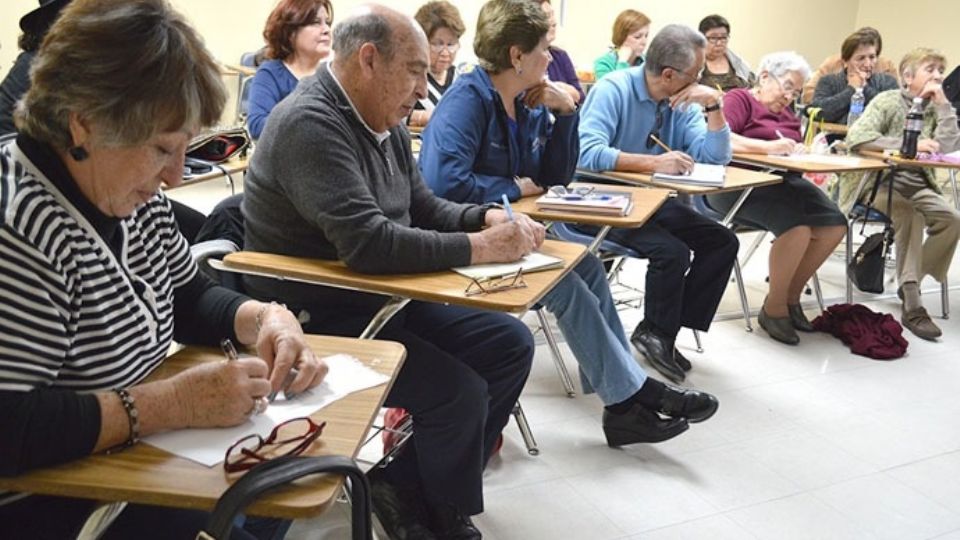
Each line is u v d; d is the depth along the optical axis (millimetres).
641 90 2967
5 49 4812
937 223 3584
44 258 859
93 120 853
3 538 930
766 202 3299
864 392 2846
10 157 896
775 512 2061
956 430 2584
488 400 1707
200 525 1031
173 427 921
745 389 2814
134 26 851
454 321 1778
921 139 3754
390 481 1769
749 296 3904
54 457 837
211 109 935
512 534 1894
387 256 1550
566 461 2248
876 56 5031
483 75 2303
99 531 886
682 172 2783
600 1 6691
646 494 2104
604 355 2203
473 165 2307
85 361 930
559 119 2496
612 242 2803
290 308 1699
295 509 804
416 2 6035
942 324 3643
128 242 1034
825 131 4574
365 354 1195
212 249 1677
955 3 7133
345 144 1592
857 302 3898
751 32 7547
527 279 1593
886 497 2166
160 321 1085
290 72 3188
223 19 5609
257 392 968
